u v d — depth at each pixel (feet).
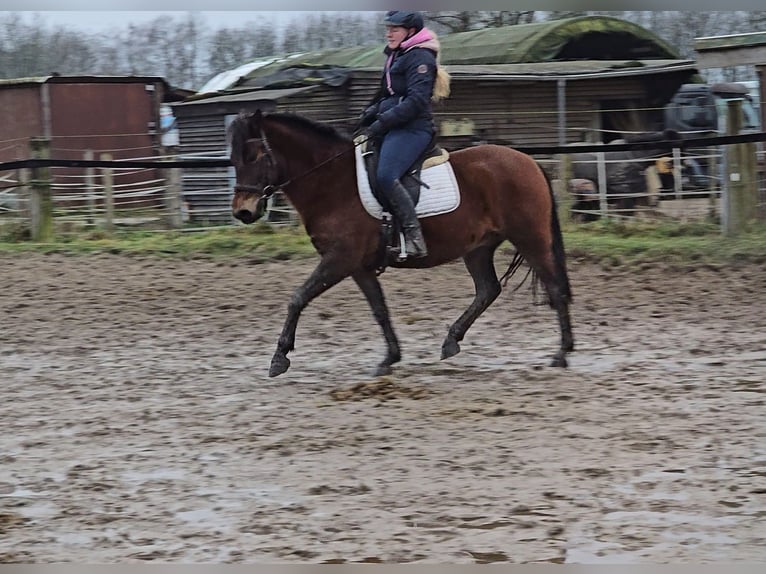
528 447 26.04
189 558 19.52
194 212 76.18
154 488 23.65
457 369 35.35
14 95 94.38
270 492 23.21
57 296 49.78
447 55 102.12
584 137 87.86
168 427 28.76
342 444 26.68
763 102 72.54
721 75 119.14
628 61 93.66
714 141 56.49
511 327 42.32
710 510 21.33
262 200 33.55
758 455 24.85
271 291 50.01
